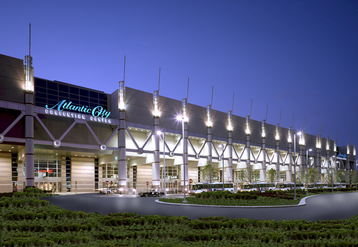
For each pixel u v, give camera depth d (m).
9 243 13.70
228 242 16.33
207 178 74.81
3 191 57.62
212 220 22.03
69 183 67.12
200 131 82.31
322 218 26.81
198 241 16.66
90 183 69.81
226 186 73.00
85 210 30.81
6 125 50.91
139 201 42.12
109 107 67.81
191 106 81.19
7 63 51.94
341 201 45.91
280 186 86.75
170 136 77.62
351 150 170.88
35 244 14.11
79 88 63.28
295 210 32.59
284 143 115.31
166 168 84.69
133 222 20.52
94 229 18.50
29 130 51.91
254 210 32.38
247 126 98.56
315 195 62.19
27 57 53.44
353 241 16.19
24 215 21.19
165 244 15.05
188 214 28.69
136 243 16.00
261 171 103.56
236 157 94.38
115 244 15.05
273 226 19.61
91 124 62.03
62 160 66.81
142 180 78.88
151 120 70.56
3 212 24.14
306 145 129.12
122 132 64.44
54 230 18.00
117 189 62.56
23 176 60.56
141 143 71.06
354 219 23.84
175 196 57.03
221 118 90.19
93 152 62.97
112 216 23.20
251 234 16.77
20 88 52.66
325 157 143.25
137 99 68.75
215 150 86.38
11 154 60.06
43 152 61.84
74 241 15.23
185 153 77.00
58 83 60.12
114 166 74.75
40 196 44.31
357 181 105.69
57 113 56.62
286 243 15.38
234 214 28.95
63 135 56.72
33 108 53.50
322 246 15.04
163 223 20.98
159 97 73.25
